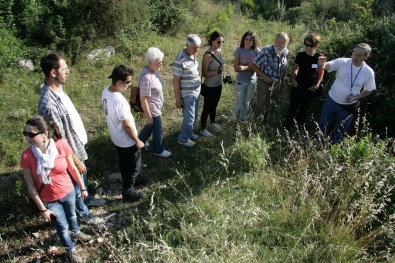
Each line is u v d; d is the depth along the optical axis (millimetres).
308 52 5426
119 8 9117
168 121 6699
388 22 7539
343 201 4043
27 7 8242
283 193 4492
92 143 5859
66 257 3906
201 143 5875
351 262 3557
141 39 9938
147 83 4664
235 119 6012
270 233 3977
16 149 5688
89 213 4547
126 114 4078
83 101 7211
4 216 4477
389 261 3475
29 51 7910
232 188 4754
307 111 6180
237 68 5703
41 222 4395
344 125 5383
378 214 4059
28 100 6832
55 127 3420
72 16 8836
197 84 5289
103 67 8586
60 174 3461
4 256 3945
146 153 5746
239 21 13039
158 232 4074
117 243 4039
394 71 6273
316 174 4469
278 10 13758
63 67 3602
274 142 5523
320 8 13391
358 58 4824
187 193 4758
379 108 6059
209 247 3713
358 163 4480
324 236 3861
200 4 12953
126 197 4715
